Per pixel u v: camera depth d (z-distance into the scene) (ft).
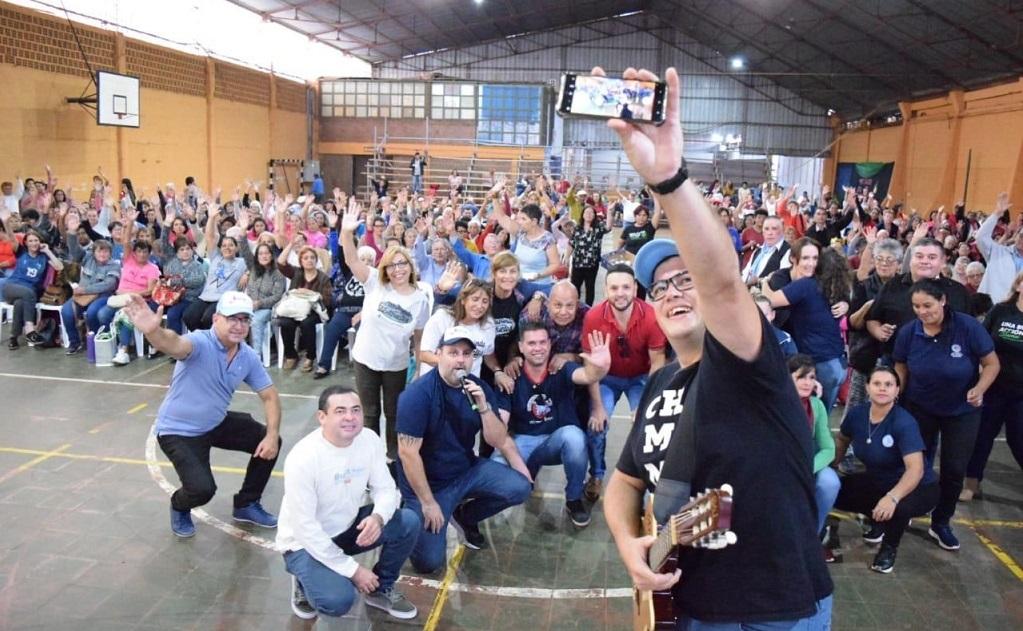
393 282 18.90
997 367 16.16
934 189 87.40
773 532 5.53
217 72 77.97
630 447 7.02
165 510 17.47
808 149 123.03
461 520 16.11
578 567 15.57
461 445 15.10
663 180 4.76
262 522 16.85
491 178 92.43
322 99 104.37
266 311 29.86
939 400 16.25
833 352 18.90
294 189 97.25
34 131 53.57
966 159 80.38
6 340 32.71
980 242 25.90
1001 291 25.45
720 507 4.97
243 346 16.30
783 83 117.39
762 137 123.65
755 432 5.50
